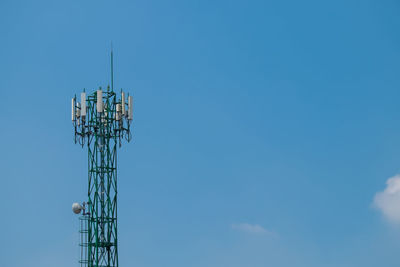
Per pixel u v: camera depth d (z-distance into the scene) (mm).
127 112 94750
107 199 92062
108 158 93062
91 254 90750
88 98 94438
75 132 93688
